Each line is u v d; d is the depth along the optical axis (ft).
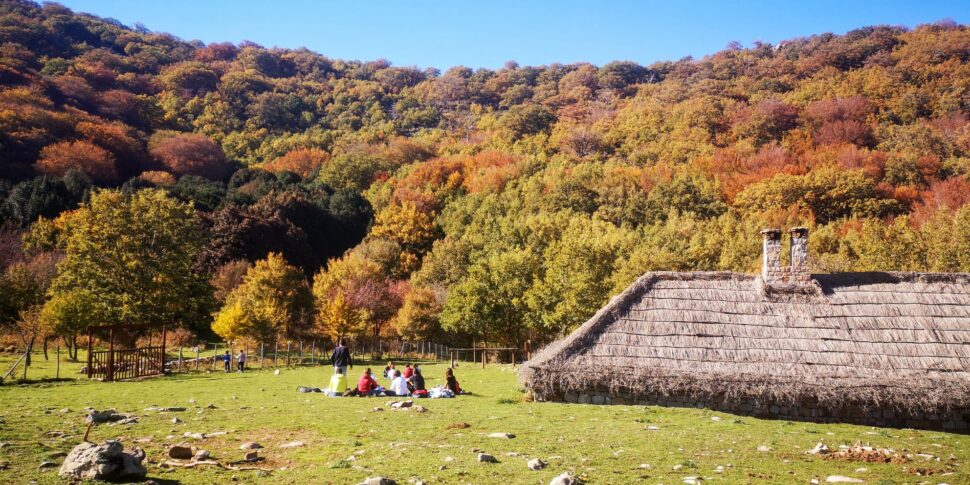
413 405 56.54
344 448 36.50
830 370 58.59
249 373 107.65
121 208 142.20
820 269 168.04
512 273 161.38
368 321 200.03
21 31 526.98
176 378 96.84
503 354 151.12
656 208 282.15
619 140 442.09
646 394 60.85
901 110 370.53
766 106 399.85
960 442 45.44
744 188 294.05
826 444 41.24
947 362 57.98
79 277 136.98
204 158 397.19
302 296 188.65
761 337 63.16
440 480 29.04
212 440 38.86
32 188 261.85
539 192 326.85
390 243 280.92
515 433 42.70
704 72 563.89
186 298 147.23
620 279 142.20
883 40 504.84
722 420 51.47
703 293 69.00
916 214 239.50
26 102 367.04
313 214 307.37
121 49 646.33
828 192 267.59
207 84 597.11
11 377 88.63
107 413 46.83
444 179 393.09
